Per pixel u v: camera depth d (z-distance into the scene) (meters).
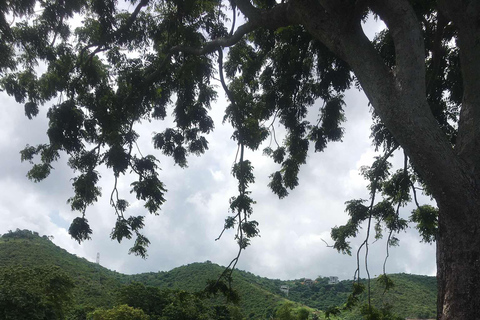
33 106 11.32
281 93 10.30
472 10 4.64
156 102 11.50
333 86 9.53
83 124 10.09
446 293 4.24
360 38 4.95
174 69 10.82
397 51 4.68
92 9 9.42
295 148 11.28
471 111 4.64
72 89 10.20
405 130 4.36
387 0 4.65
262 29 10.13
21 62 10.82
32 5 9.04
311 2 5.23
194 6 9.60
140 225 10.48
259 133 10.97
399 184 10.41
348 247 11.62
